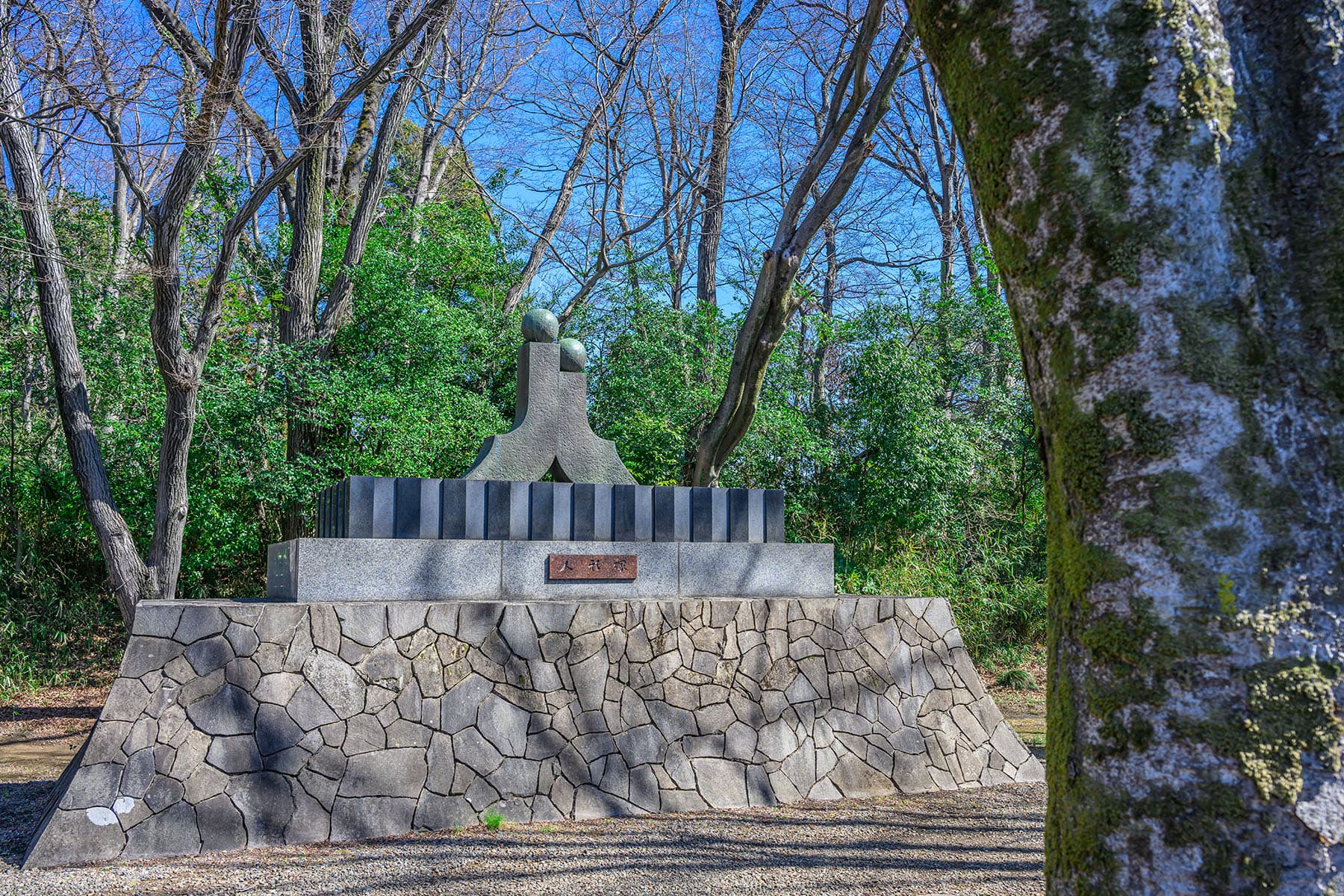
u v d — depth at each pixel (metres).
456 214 12.95
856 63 7.50
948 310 12.52
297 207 11.11
